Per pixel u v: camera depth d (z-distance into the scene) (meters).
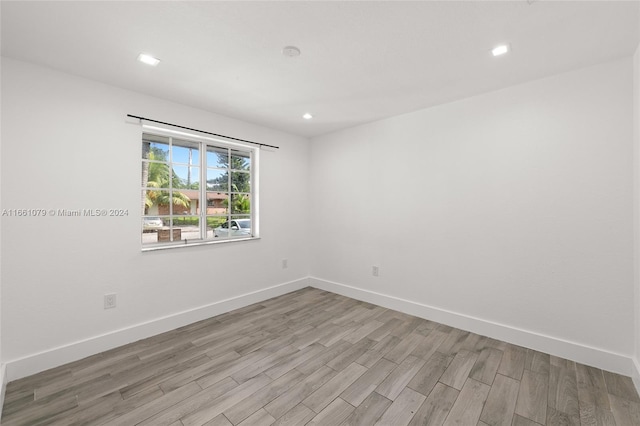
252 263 3.56
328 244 4.05
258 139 3.61
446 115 2.88
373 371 2.10
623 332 2.05
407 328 2.83
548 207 2.33
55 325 2.17
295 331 2.77
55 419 1.62
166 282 2.79
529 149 2.41
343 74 2.27
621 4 1.47
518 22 1.63
